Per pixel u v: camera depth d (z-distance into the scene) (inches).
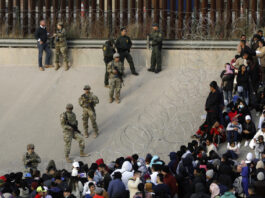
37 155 1572.3
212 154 1482.5
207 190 1250.6
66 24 2198.6
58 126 1852.9
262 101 1736.0
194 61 2055.9
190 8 2172.7
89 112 1763.0
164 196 1191.6
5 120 1882.4
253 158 1585.9
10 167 1669.5
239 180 1334.9
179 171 1358.3
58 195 1209.4
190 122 1806.1
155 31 2030.0
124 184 1284.4
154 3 2188.7
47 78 2064.5
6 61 2154.3
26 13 2233.0
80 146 1695.4
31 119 1883.6
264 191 957.2
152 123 1827.0
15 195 1251.8
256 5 2165.4
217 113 1669.5
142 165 1353.3
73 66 2122.3
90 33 2177.7
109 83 1924.2
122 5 2202.3
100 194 1160.8
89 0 2282.2
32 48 2146.9
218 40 2053.4
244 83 1756.9
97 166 1387.8
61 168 1641.2
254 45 1884.8
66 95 1980.8
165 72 2054.6
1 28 2219.5
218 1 2170.3
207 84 1956.2
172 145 1720.0
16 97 1982.0
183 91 1945.1
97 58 2119.8
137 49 2105.1
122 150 1718.8
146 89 1982.0
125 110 1898.4
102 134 1803.6
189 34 2107.5
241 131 1638.8
